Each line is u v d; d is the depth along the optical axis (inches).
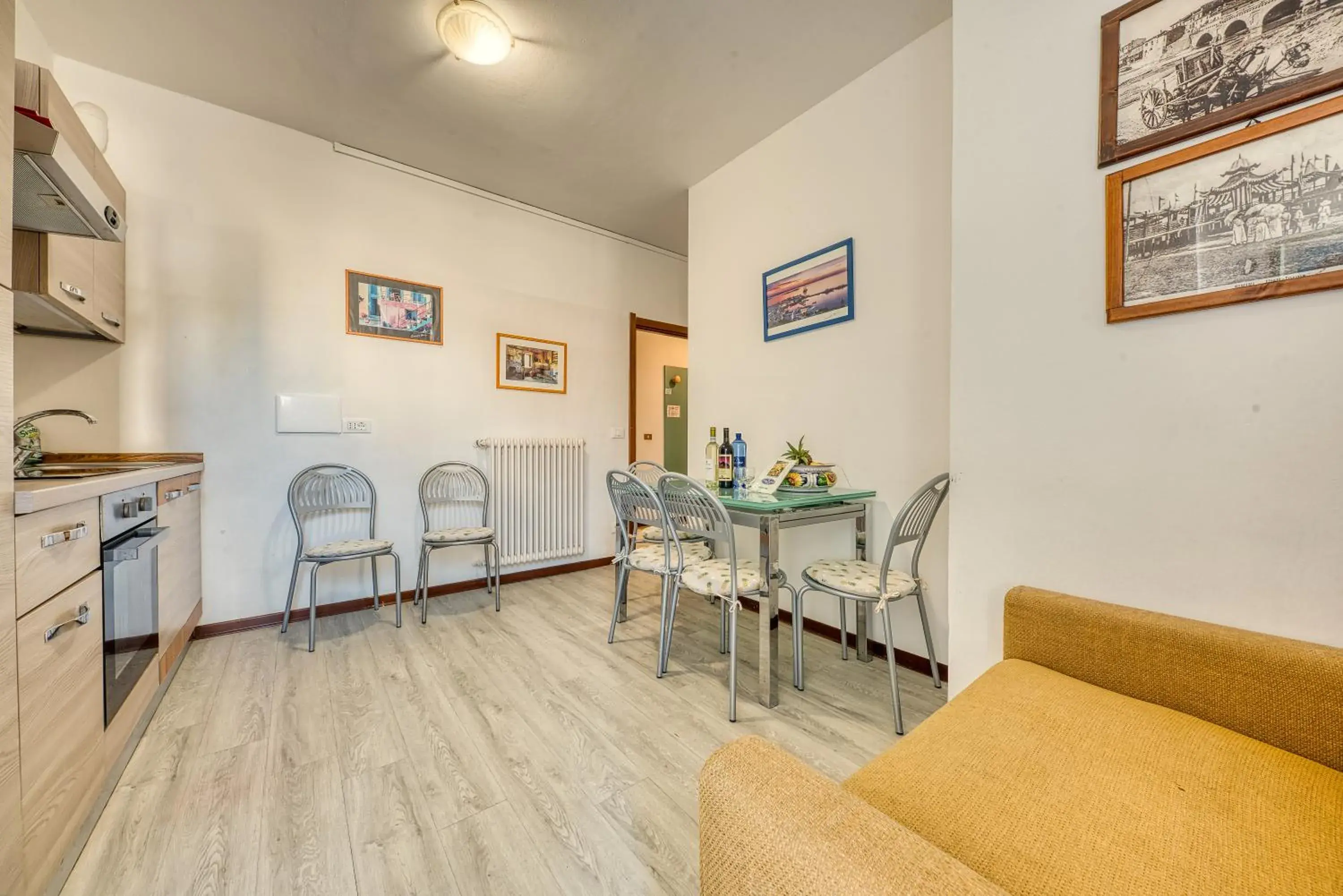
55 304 60.3
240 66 80.4
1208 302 37.5
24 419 60.6
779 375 100.7
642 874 39.9
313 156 99.1
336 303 101.5
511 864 40.8
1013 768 28.9
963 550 51.6
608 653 82.9
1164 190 39.4
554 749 56.1
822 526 92.6
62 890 37.6
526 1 68.5
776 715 63.8
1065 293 44.8
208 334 88.8
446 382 115.5
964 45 51.4
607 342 143.7
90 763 42.9
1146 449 40.8
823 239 91.9
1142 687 36.9
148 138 84.1
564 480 131.9
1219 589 37.5
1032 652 43.1
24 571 33.9
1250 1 35.6
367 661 78.7
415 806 47.1
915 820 25.1
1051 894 20.8
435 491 113.4
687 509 72.4
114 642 48.6
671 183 118.9
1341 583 33.0
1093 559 43.4
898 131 80.2
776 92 88.6
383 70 81.4
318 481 98.9
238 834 43.5
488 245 122.0
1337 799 26.2
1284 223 34.6
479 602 110.3
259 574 93.7
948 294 74.7
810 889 15.4
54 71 77.2
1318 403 33.7
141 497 56.9
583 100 89.4
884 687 71.6
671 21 72.6
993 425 49.4
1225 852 22.6
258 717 62.2
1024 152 47.3
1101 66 42.6
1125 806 25.7
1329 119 32.9
